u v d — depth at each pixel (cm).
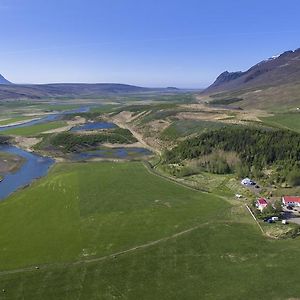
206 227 8900
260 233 8550
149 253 7838
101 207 10194
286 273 6988
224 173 12938
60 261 7638
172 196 10988
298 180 11219
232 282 6806
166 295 6531
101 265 7456
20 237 8700
